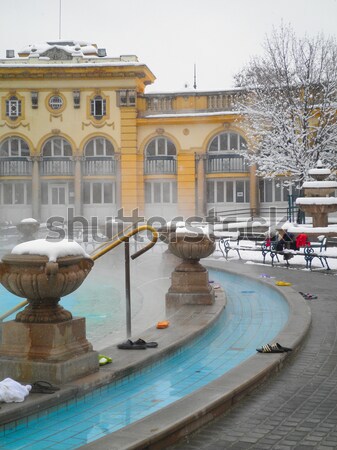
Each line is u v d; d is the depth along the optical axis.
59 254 5.52
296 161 34.28
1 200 42.09
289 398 5.52
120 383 6.01
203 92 40.47
